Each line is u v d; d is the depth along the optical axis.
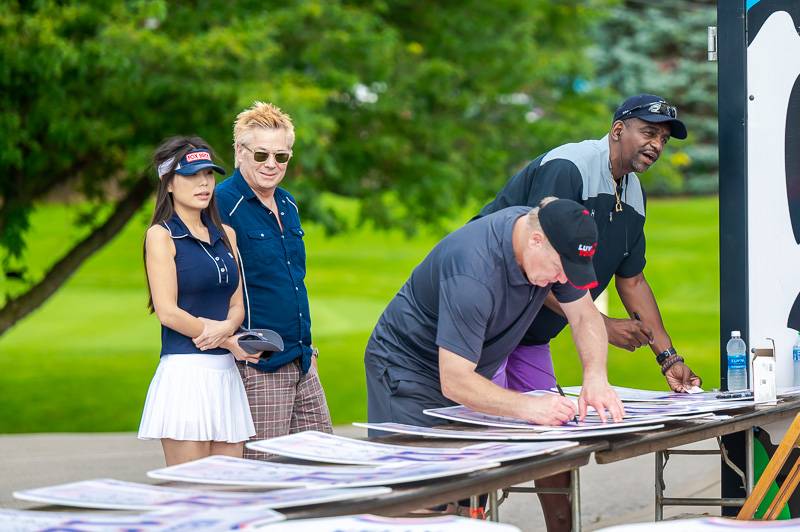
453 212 19.59
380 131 18.77
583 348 4.86
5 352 24.97
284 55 16.80
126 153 15.34
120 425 16.23
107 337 27.70
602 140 6.09
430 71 18.73
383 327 5.43
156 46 13.82
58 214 49.62
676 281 37.56
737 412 5.10
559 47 23.16
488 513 4.70
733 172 6.26
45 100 13.93
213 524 2.82
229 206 6.07
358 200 19.14
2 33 13.26
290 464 3.73
